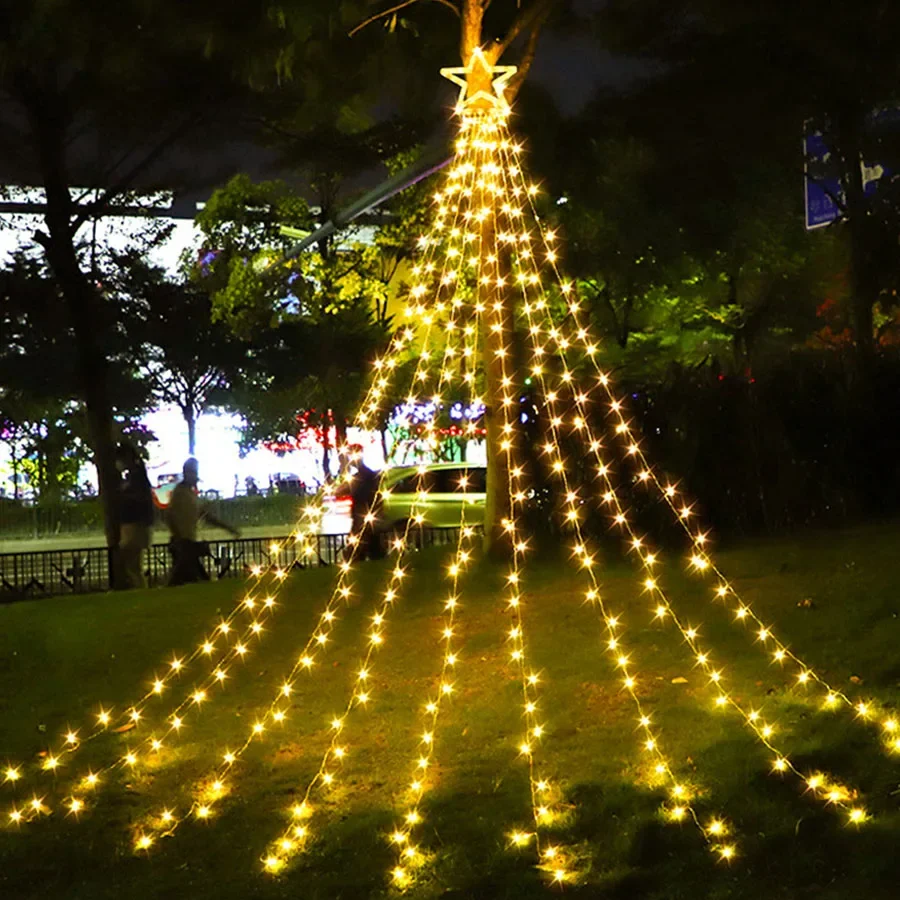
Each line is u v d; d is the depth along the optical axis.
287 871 5.47
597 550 11.77
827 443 12.17
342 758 6.98
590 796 5.96
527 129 16.31
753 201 20.30
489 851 5.46
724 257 23.62
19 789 7.03
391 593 10.07
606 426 12.22
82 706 8.78
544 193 17.33
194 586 12.84
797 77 17.03
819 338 25.77
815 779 5.73
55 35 13.16
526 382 13.56
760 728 6.58
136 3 12.89
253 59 13.05
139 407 31.92
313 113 13.96
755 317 25.19
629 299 23.64
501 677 8.14
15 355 21.44
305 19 11.95
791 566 9.91
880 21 14.55
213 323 28.58
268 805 6.41
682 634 8.50
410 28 12.78
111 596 12.60
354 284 28.42
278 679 8.92
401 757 6.89
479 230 10.46
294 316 30.83
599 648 8.44
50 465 35.97
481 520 20.34
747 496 12.08
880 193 18.34
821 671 7.38
